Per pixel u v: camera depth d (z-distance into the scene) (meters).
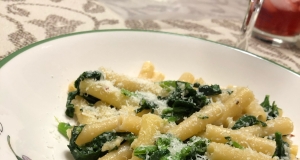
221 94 0.24
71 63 0.25
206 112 0.21
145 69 0.27
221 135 0.20
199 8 0.46
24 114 0.19
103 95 0.22
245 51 0.30
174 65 0.29
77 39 0.26
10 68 0.20
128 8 0.41
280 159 0.20
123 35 0.28
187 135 0.20
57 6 0.37
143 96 0.23
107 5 0.41
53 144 0.19
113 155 0.19
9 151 0.15
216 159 0.18
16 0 0.36
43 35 0.30
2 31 0.29
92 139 0.20
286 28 0.38
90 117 0.21
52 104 0.22
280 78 0.28
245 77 0.29
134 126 0.20
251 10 0.33
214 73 0.29
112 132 0.20
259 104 0.25
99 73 0.23
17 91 0.20
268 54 0.36
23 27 0.31
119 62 0.28
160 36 0.30
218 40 0.37
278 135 0.21
